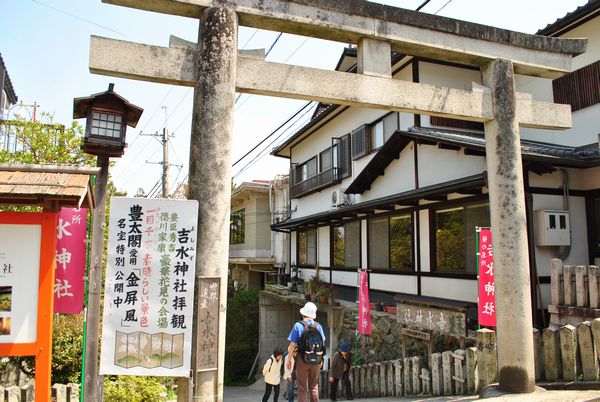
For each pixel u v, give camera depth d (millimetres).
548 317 8156
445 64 11898
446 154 10445
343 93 4996
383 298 12375
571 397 5004
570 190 8820
